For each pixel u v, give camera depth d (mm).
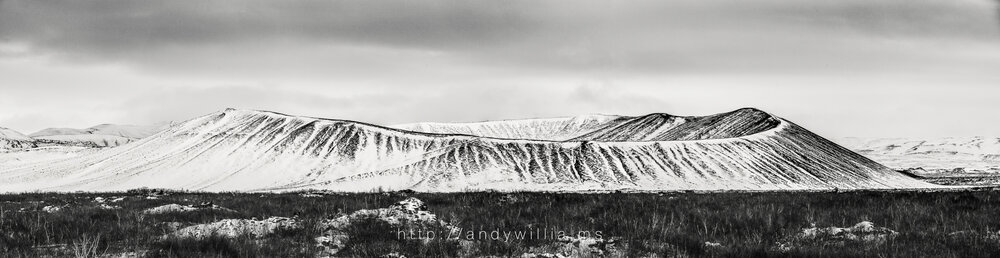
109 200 33625
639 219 20172
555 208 23953
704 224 18594
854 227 19000
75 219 20797
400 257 15250
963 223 19562
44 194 46188
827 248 16203
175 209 24719
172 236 17141
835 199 28266
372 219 19688
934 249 15859
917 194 31797
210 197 36375
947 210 22344
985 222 19453
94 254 15219
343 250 16125
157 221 21031
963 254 15422
